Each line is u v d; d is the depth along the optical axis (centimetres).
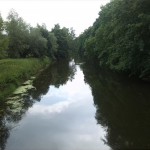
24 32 6194
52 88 3444
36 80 4122
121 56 3394
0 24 3033
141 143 1488
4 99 2675
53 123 1972
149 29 2800
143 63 3019
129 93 2731
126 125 1786
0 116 2198
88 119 2019
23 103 2591
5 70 3606
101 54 5100
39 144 1581
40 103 2619
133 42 2939
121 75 4231
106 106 2311
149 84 3162
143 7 2891
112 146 1484
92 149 1484
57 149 1502
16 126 1933
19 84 3494
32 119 2092
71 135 1714
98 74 4681
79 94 2961
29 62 5147
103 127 1812
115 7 3250
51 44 8206
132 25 2850
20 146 1558
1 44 3017
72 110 2309
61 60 9362
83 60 9150
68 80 4147
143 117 1920
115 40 3750
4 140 1664
